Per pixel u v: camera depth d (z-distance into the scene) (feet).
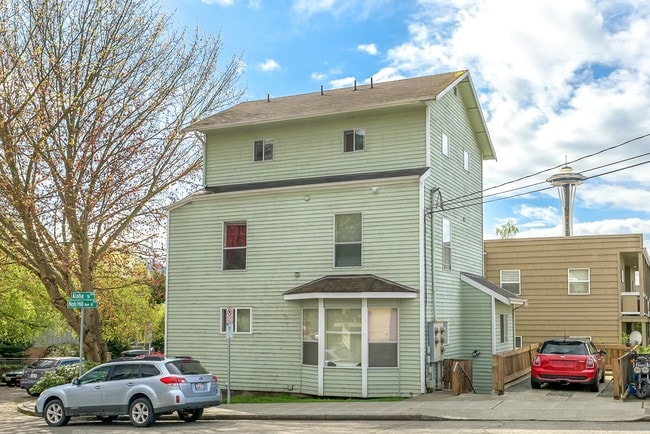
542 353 70.33
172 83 86.28
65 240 83.51
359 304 71.92
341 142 82.07
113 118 81.05
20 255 87.97
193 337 83.35
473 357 82.79
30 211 78.07
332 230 76.43
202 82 89.86
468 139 93.91
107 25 80.23
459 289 84.17
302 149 84.33
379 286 70.69
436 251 76.59
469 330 83.61
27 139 76.23
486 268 112.88
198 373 57.98
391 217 73.61
